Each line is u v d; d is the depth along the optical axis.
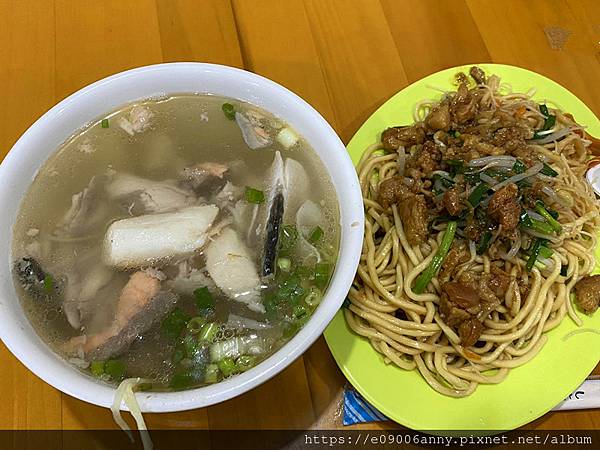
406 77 0.40
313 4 0.42
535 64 0.42
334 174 0.26
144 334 0.24
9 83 0.37
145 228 0.26
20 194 0.26
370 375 0.31
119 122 0.29
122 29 0.40
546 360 0.32
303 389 0.30
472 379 0.32
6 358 0.29
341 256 0.23
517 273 0.35
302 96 0.39
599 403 0.31
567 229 0.36
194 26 0.40
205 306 0.25
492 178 0.35
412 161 0.37
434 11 0.43
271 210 0.27
